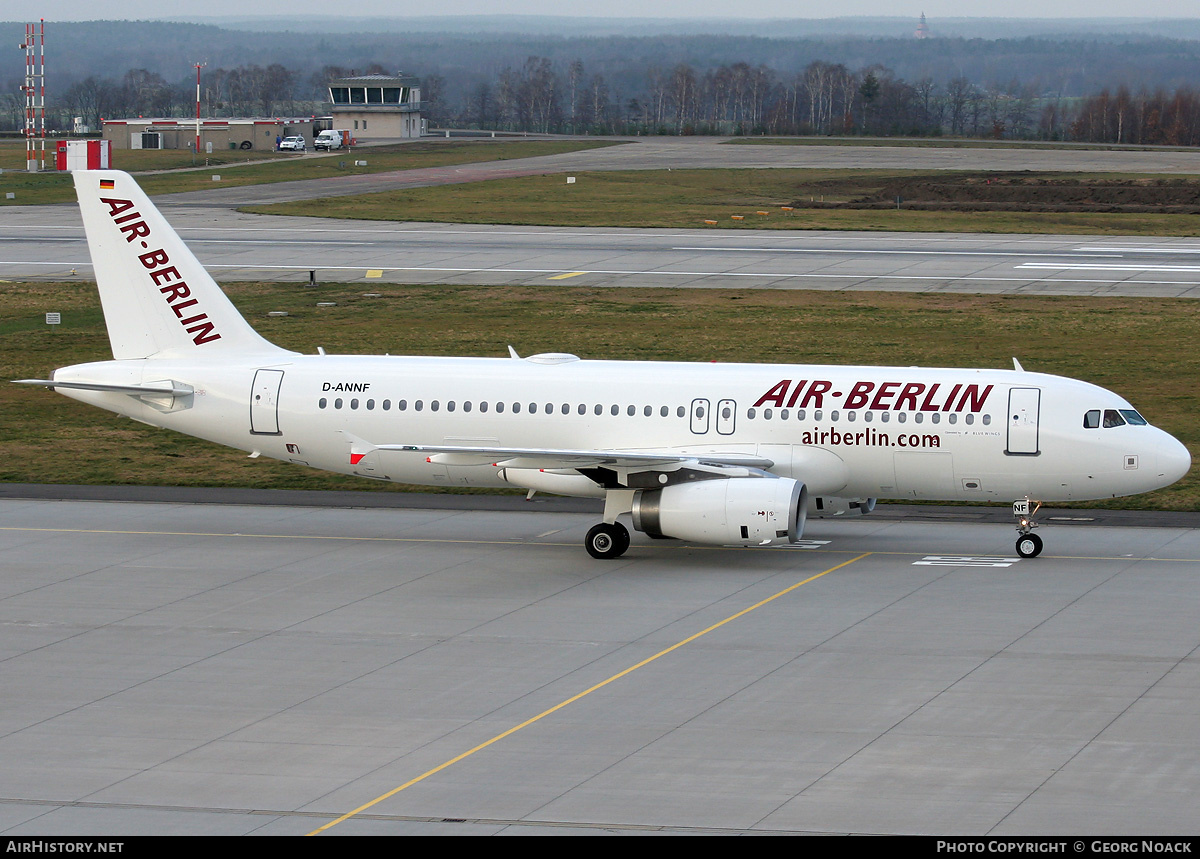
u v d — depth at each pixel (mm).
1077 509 117000
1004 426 97312
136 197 108062
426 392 105188
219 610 87062
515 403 104125
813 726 65375
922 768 60031
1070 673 72938
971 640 79062
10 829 54781
